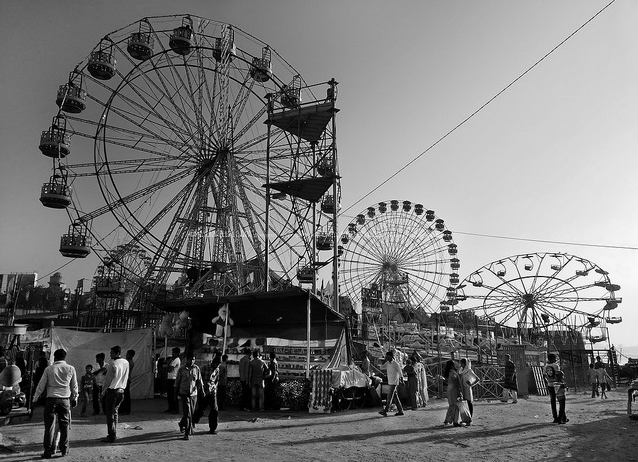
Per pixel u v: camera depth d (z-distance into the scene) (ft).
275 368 54.80
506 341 148.56
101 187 100.48
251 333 70.74
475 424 42.22
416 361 58.90
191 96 110.93
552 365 43.91
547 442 33.53
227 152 112.68
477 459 28.30
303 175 88.79
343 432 37.68
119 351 34.45
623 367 118.83
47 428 28.09
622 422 43.27
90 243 101.14
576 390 85.76
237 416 47.34
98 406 47.80
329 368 55.88
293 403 52.34
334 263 81.30
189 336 66.90
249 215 110.83
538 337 146.00
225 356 54.80
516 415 48.96
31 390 43.14
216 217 111.86
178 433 36.60
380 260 147.84
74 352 61.62
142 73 104.68
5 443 31.86
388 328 129.49
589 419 45.55
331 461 27.61
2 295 166.20
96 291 116.26
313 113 86.89
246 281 108.88
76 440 33.45
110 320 107.65
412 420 44.73
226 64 111.86
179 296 112.68
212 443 32.78
